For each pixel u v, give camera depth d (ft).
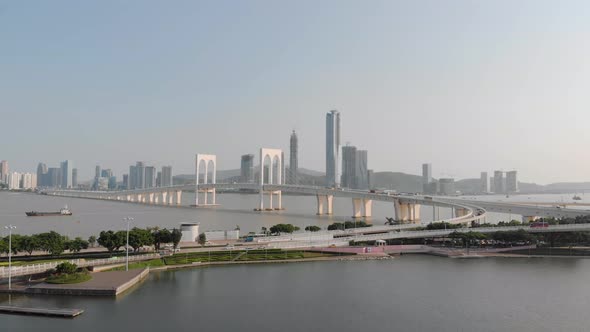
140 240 470.39
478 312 328.29
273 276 431.43
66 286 349.20
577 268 482.69
